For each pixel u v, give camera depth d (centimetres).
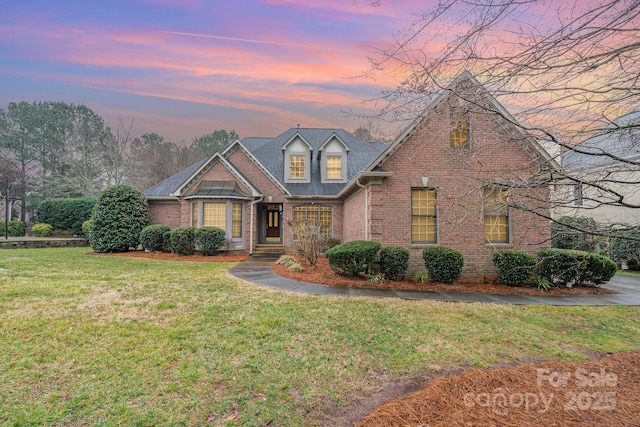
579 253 912
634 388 347
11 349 420
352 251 933
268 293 759
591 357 453
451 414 288
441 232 1002
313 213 1744
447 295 802
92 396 322
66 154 3247
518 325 585
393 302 706
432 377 380
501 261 927
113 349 430
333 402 323
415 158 1009
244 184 1683
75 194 3328
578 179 337
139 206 1700
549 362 420
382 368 400
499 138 402
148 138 4384
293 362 408
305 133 2106
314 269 1132
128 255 1502
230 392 337
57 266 1056
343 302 693
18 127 3925
